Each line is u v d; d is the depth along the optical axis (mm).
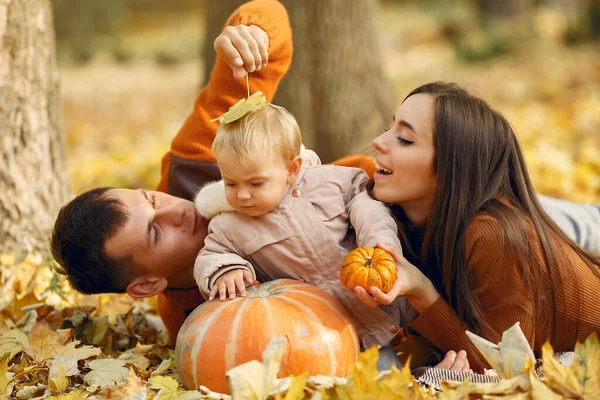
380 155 2902
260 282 2916
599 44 14633
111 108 12648
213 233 2861
